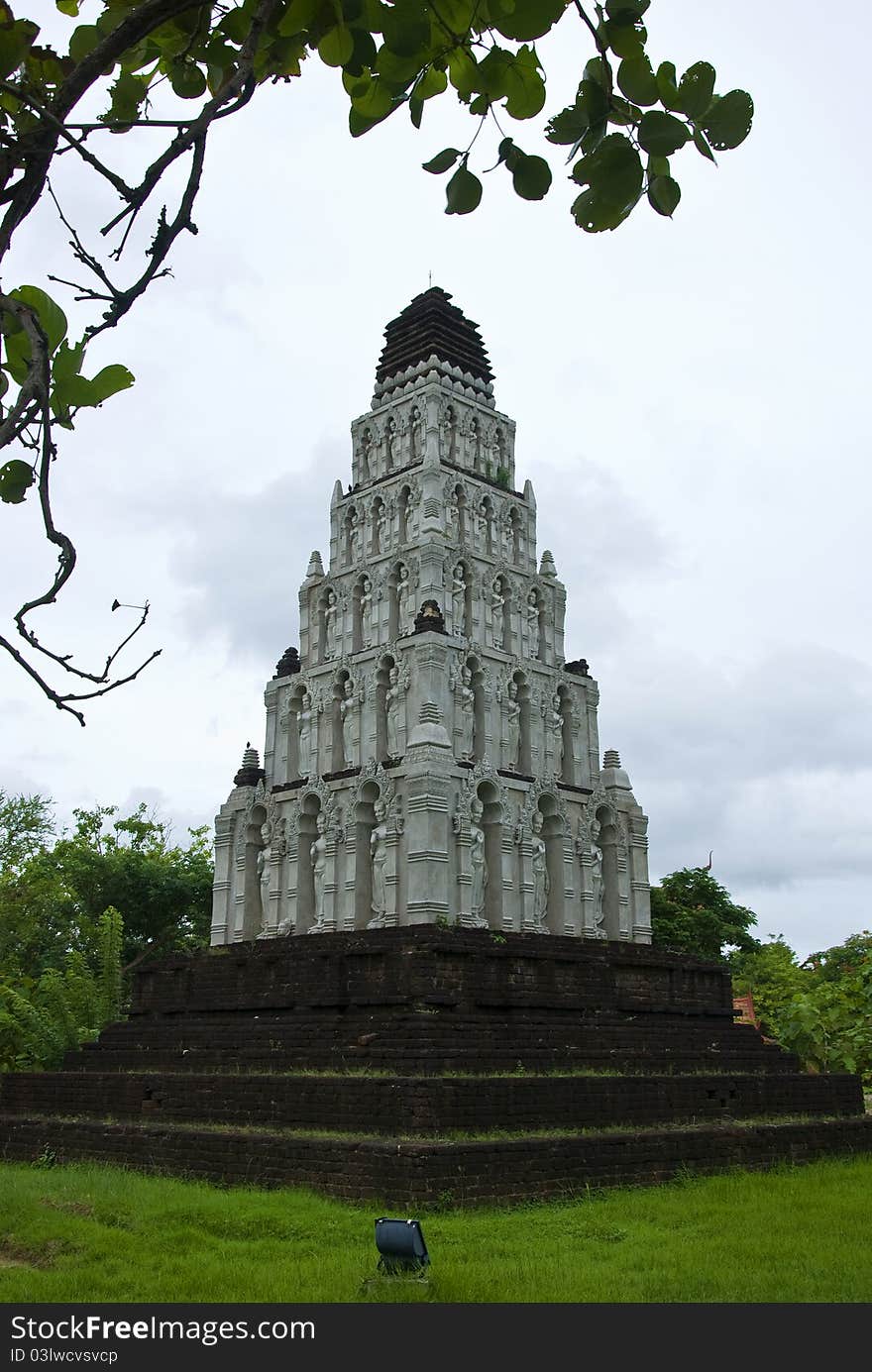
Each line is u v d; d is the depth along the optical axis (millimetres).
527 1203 26828
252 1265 19969
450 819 43875
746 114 7715
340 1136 29156
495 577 50688
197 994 44406
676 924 74688
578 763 51094
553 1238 22625
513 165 8031
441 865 42750
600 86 7727
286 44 7984
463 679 47281
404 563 49250
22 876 72062
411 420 52281
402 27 7613
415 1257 18344
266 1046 37312
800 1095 41531
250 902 50625
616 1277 18906
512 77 8117
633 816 52062
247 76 6766
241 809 51719
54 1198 25609
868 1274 19156
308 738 50344
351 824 46219
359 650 50281
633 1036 40562
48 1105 40344
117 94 8672
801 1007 58469
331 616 51844
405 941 37875
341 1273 19109
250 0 7848
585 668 52688
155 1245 21922
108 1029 44562
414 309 55219
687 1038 43000
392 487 51219
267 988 41812
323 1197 26500
